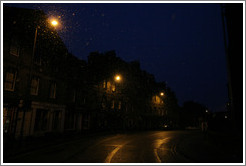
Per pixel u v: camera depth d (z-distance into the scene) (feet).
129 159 31.04
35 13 49.49
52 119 62.34
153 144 52.29
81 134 74.23
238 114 37.47
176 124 179.32
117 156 33.32
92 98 90.74
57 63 65.62
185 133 102.12
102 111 97.55
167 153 37.99
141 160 30.55
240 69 37.83
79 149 39.70
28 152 34.60
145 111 139.64
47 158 29.63
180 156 34.81
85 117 86.07
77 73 79.41
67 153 34.55
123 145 48.29
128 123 121.08
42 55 58.75
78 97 79.82
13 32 48.11
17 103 48.11
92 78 91.56
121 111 115.03
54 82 65.10
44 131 58.08
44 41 57.26
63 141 52.39
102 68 99.60
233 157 31.83
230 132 36.94
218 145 42.39
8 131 46.29
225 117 41.96
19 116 48.93
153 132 104.94
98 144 48.88
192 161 30.19
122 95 117.91
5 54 45.65
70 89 74.79
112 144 49.60
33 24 51.11
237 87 38.78
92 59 94.07
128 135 79.77
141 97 137.69
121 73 119.03
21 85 50.29
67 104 71.67
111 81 108.27
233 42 40.70
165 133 99.04
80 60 80.59
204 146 46.50
